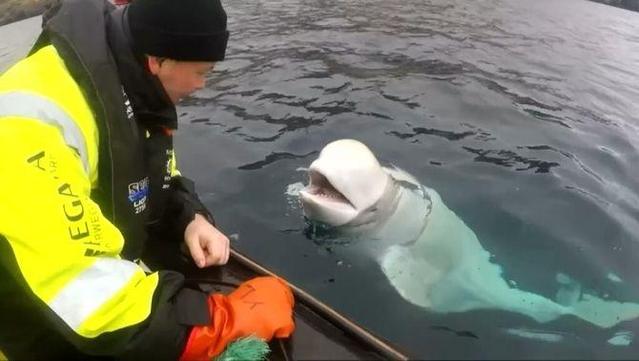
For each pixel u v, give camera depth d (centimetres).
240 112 595
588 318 354
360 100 627
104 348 250
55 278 246
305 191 423
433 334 331
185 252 348
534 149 552
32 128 247
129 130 271
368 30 900
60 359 283
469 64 775
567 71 807
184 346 261
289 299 295
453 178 491
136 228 295
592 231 435
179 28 260
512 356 314
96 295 247
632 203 478
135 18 267
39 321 283
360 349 278
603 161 545
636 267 401
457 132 571
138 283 262
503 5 1212
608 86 765
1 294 281
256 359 264
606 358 317
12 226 245
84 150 261
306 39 839
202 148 523
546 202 467
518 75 761
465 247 415
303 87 659
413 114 602
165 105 290
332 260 391
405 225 435
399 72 719
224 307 277
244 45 806
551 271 396
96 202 281
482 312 356
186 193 352
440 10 1085
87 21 266
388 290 368
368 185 422
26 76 261
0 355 280
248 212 433
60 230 245
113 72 264
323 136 545
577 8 1291
